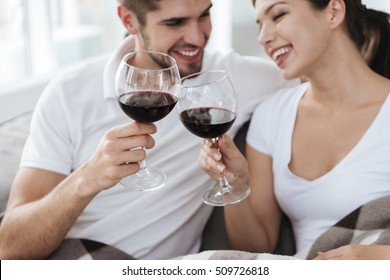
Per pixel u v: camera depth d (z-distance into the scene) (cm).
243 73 199
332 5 163
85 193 153
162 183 155
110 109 186
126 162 145
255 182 190
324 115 179
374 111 171
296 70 169
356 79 172
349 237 158
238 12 385
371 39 179
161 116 138
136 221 181
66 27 378
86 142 185
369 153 167
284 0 163
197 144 187
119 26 391
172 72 139
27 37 357
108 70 188
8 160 198
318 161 177
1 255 168
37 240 164
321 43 166
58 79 191
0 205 186
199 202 188
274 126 186
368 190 166
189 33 182
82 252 170
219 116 141
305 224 181
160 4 179
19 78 348
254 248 189
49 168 181
